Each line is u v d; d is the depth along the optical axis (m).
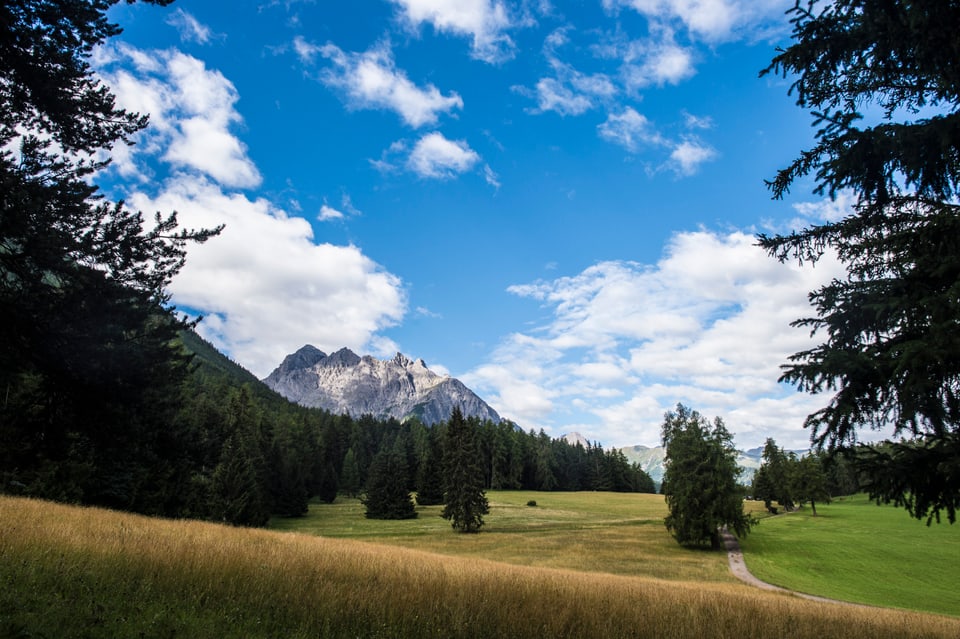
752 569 40.66
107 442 10.73
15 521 11.70
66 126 9.08
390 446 138.38
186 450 12.07
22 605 5.80
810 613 13.45
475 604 8.19
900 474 6.11
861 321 6.62
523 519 74.81
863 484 6.59
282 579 8.36
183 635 5.72
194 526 19.66
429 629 7.05
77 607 6.07
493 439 127.56
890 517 75.75
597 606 9.36
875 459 6.46
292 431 105.44
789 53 6.53
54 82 8.49
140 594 6.90
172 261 10.24
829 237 7.19
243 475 54.91
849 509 91.62
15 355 8.85
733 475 51.31
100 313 9.10
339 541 23.80
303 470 99.12
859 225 6.85
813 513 83.62
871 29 5.92
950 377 5.70
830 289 6.84
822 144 6.89
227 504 52.47
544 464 132.12
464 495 62.09
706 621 9.72
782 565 42.72
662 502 101.62
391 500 81.38
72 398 9.81
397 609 7.59
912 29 5.39
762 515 85.94
